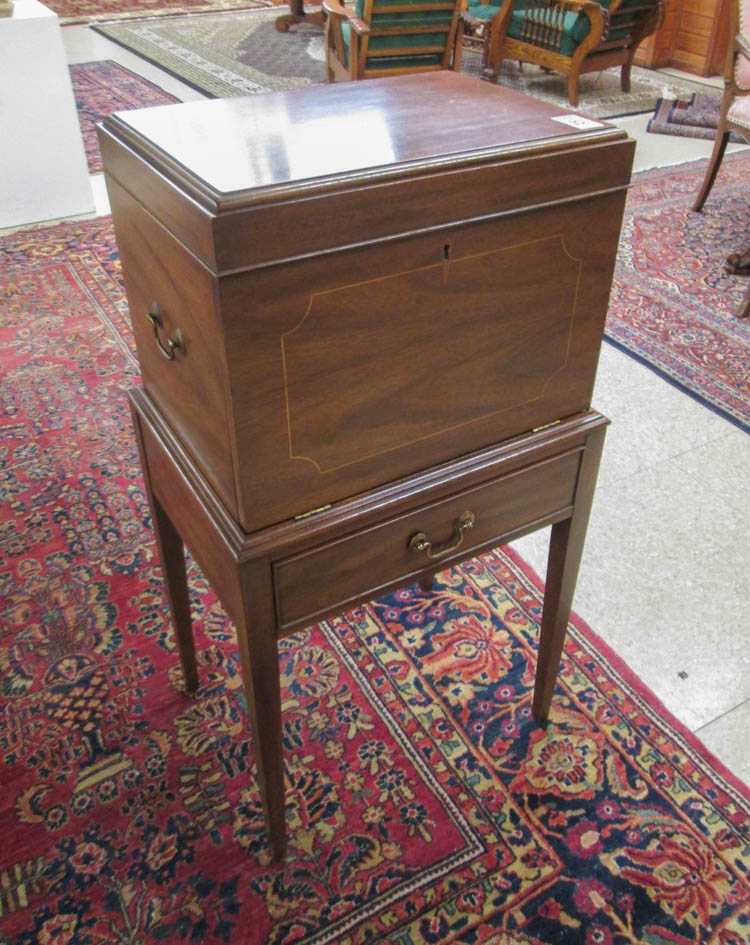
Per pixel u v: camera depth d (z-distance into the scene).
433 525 1.30
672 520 2.34
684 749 1.73
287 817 1.61
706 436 2.66
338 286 1.03
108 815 1.61
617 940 1.42
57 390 2.82
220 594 1.33
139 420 1.46
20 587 2.11
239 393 1.03
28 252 3.74
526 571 2.18
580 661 1.92
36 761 1.70
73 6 8.82
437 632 2.00
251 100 1.28
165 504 1.51
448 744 1.74
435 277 1.09
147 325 1.31
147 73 6.39
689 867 1.53
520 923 1.45
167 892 1.49
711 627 2.03
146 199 1.10
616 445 2.62
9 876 1.50
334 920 1.45
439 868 1.53
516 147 1.08
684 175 4.59
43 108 3.84
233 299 0.96
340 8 4.94
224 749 1.73
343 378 1.10
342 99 1.30
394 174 1.00
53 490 2.41
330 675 1.89
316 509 1.19
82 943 1.41
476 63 6.79
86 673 1.89
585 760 1.71
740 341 3.15
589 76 6.52
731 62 3.74
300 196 0.94
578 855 1.55
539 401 1.32
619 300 3.40
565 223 1.17
